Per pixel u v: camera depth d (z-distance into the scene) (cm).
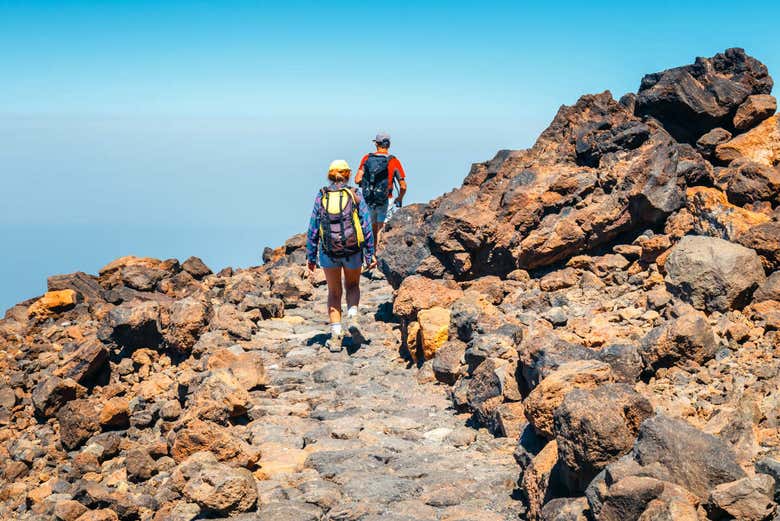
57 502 783
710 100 1279
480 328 990
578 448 541
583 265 1162
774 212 1052
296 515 607
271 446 784
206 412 858
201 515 643
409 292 1168
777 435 570
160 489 780
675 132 1316
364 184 1593
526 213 1244
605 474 501
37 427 1092
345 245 1176
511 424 783
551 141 1388
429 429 846
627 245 1145
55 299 1579
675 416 637
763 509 445
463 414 887
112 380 1191
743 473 475
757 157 1227
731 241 973
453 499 634
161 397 1095
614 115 1348
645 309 927
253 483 641
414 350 1092
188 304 1249
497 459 733
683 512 439
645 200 1139
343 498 651
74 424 999
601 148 1266
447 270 1287
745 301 850
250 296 1422
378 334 1267
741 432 559
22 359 1361
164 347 1260
